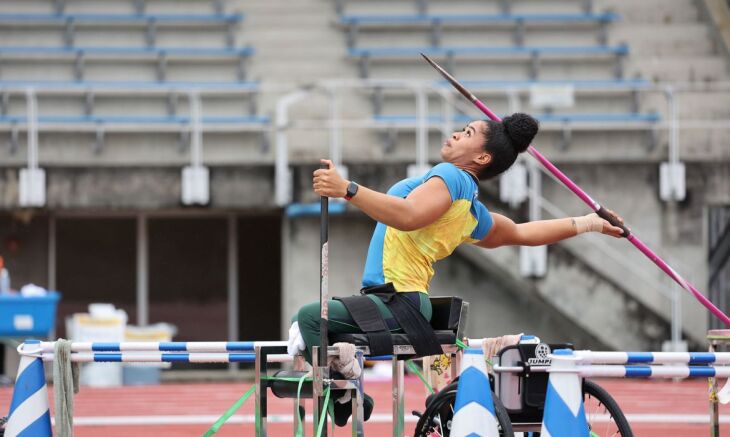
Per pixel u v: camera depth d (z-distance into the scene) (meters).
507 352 14.32
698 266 41.97
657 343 40.56
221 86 42.69
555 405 13.26
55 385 15.23
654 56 45.53
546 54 45.06
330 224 41.28
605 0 46.44
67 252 44.00
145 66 44.00
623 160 42.19
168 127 42.06
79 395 34.12
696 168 42.19
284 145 40.81
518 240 15.91
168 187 41.19
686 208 42.09
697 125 41.56
